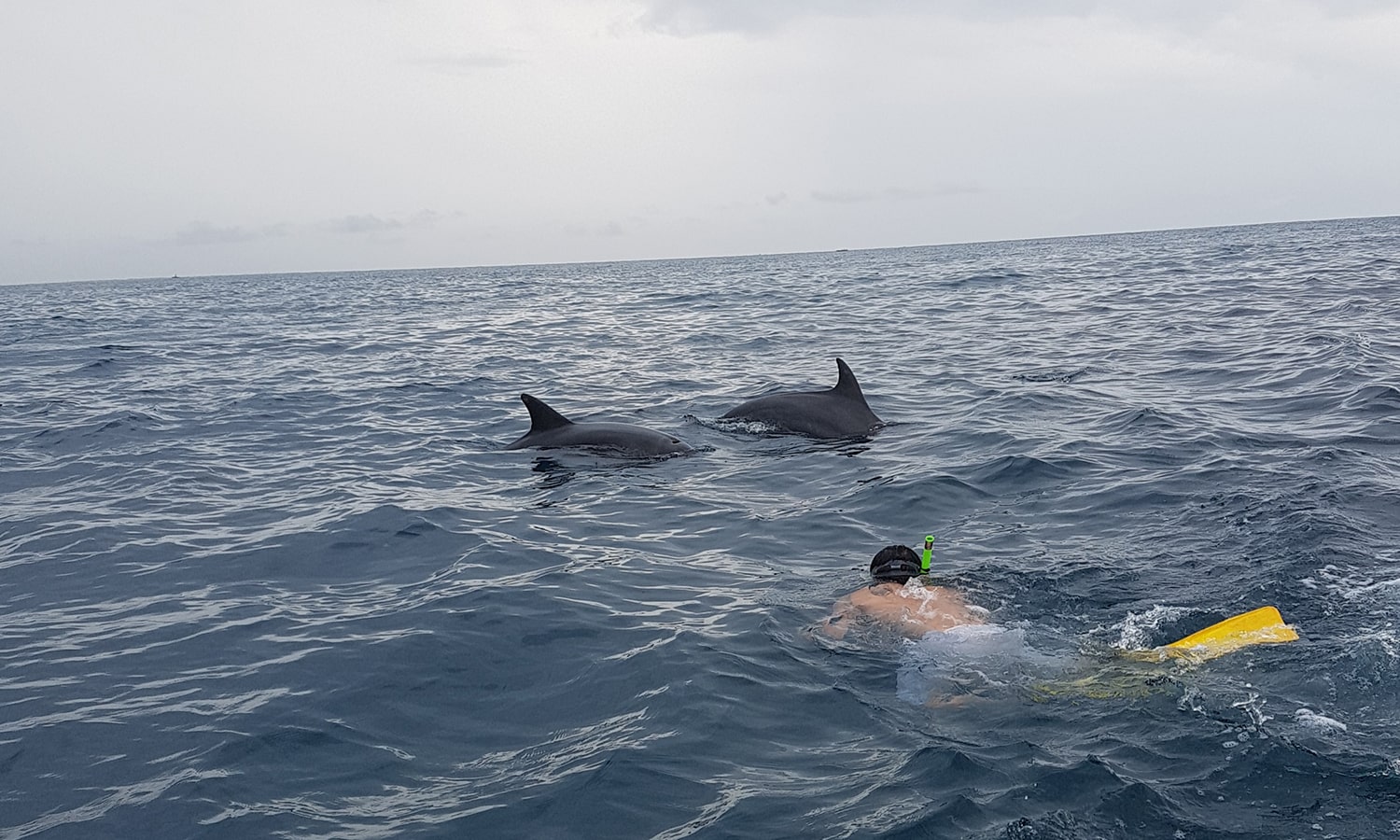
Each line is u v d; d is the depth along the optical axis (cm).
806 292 4556
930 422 1430
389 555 914
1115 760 508
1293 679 577
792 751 543
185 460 1351
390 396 1880
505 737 576
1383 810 454
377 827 489
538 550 913
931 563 836
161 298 7050
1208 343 2017
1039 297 3472
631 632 712
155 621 771
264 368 2386
